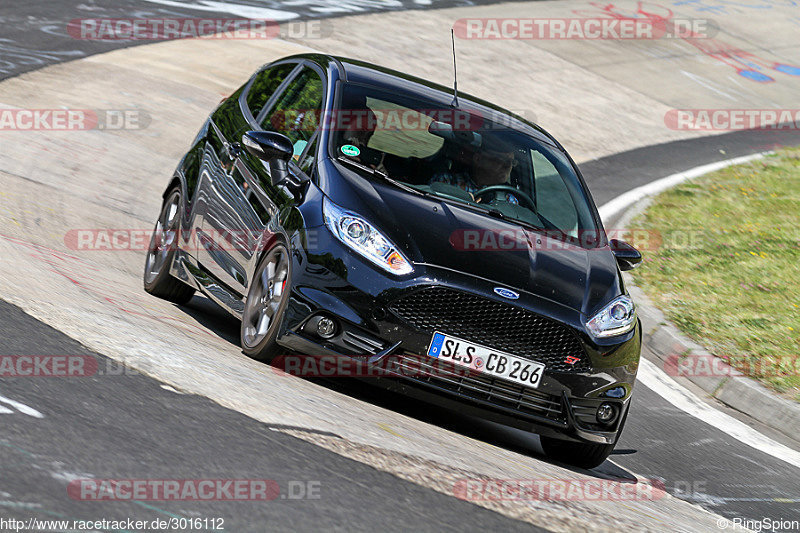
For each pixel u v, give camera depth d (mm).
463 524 12930
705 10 110875
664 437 24125
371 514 12531
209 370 17656
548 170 23844
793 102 84812
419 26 84688
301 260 19078
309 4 85938
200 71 60219
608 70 82875
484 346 18734
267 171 21859
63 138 42906
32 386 14555
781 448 25125
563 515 14453
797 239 45125
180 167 26453
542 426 19406
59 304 19875
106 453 12672
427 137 22609
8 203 31344
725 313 34156
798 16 114438
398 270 18672
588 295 19969
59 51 59000
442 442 17750
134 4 75438
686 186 55594
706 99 80625
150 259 26688
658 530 15164
